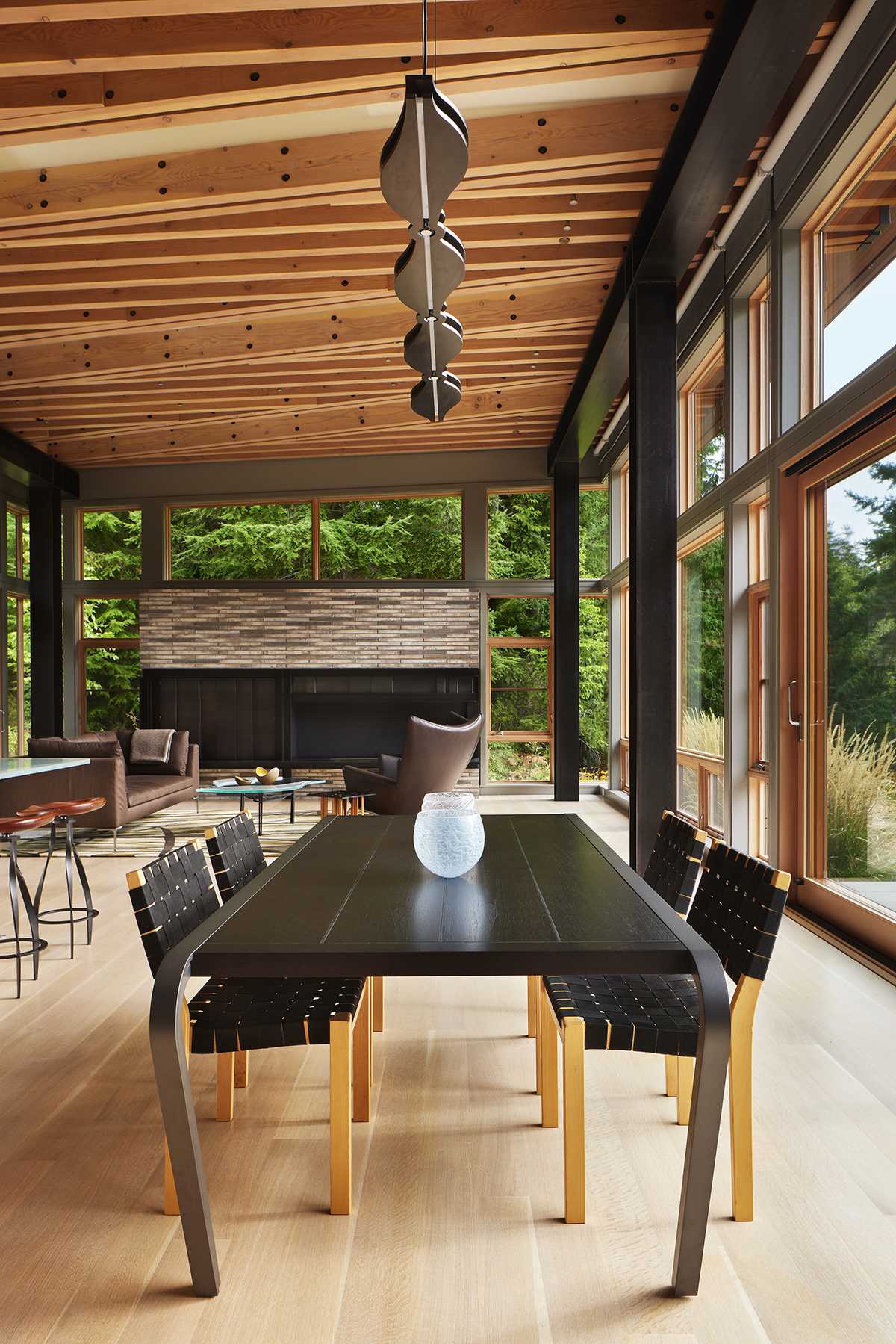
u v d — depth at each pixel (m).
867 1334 1.50
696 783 6.31
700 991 1.56
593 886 2.08
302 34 3.15
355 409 8.39
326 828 2.95
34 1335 1.50
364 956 1.59
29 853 6.22
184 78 3.42
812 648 4.14
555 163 3.88
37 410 7.61
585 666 9.60
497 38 3.10
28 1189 1.98
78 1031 2.93
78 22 3.20
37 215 4.30
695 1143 1.57
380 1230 1.79
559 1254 1.71
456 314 5.94
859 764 3.71
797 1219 1.83
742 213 4.77
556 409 7.89
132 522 10.00
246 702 9.66
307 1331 1.51
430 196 1.63
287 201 4.28
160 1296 1.60
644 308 4.41
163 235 4.55
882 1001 3.07
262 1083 2.52
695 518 5.85
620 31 3.07
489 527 9.64
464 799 2.22
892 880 3.46
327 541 9.73
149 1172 2.05
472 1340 1.48
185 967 1.59
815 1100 2.35
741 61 2.76
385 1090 2.44
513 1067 2.60
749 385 5.08
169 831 6.73
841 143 3.59
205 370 6.87
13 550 9.39
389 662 9.53
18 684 9.45
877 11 3.26
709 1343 1.48
